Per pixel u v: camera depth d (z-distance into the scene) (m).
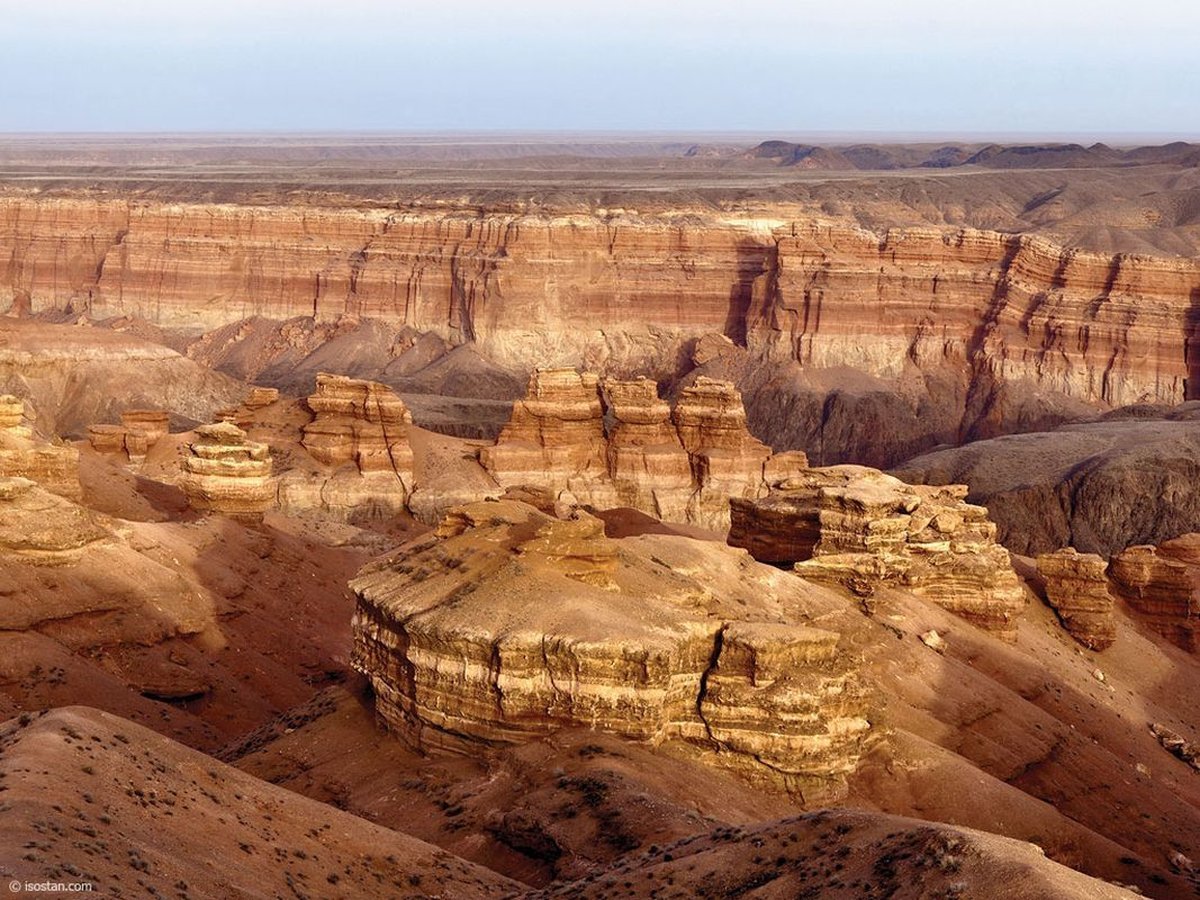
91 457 117.81
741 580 80.38
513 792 58.72
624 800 55.78
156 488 119.56
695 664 64.25
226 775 52.94
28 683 75.75
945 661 87.38
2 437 97.94
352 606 105.06
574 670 61.72
